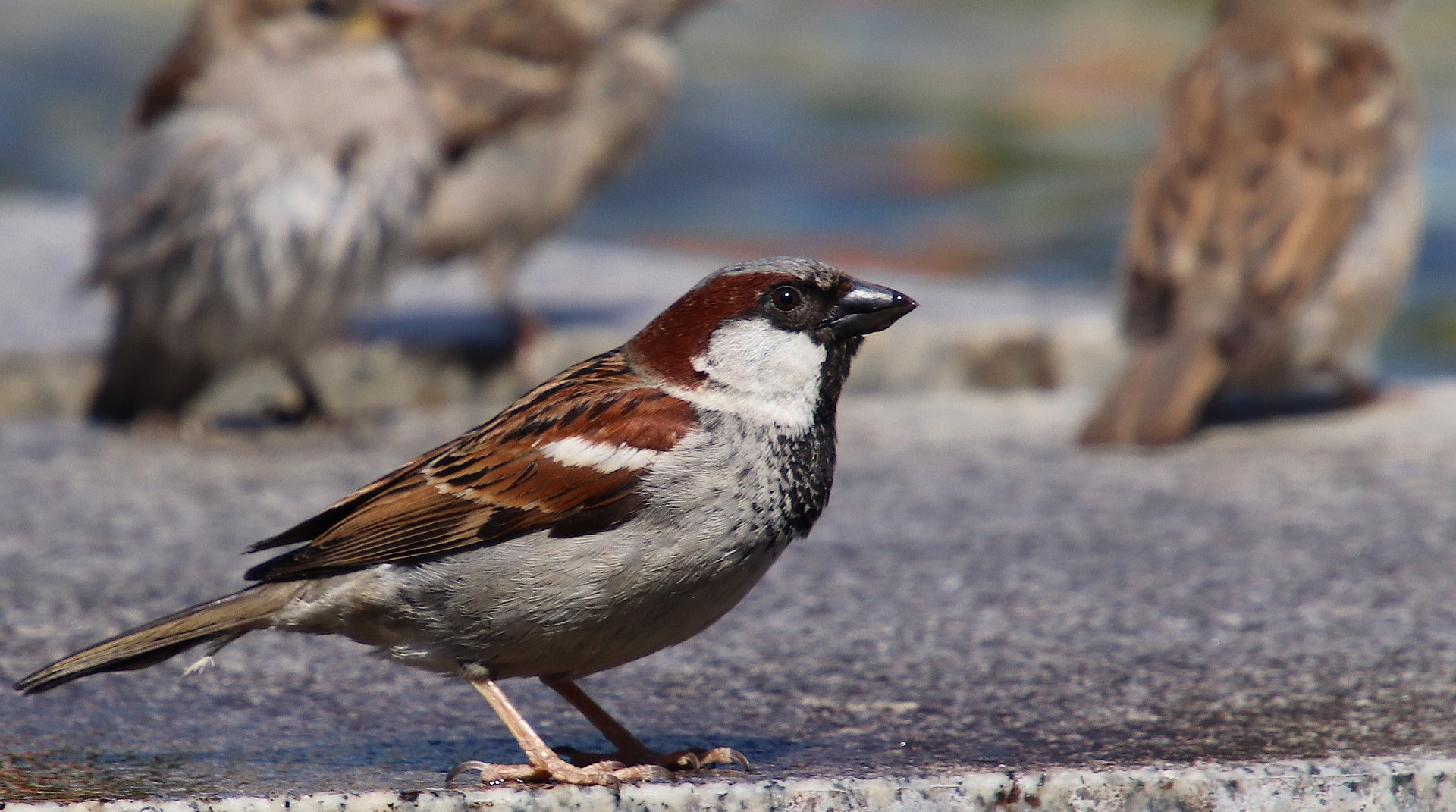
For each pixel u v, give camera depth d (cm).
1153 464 1091
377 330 1367
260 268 1136
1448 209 1942
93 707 675
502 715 604
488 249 1356
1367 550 888
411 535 600
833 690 703
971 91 2759
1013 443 1162
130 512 986
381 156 1145
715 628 789
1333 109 1148
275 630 622
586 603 595
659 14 1380
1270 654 731
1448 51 2816
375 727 661
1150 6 3484
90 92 2705
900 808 572
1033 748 625
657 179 2216
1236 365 1141
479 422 1259
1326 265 1126
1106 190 2144
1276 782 580
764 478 602
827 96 2755
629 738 628
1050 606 809
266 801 561
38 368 1252
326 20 1134
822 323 612
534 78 1346
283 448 1165
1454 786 585
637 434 596
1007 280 1792
